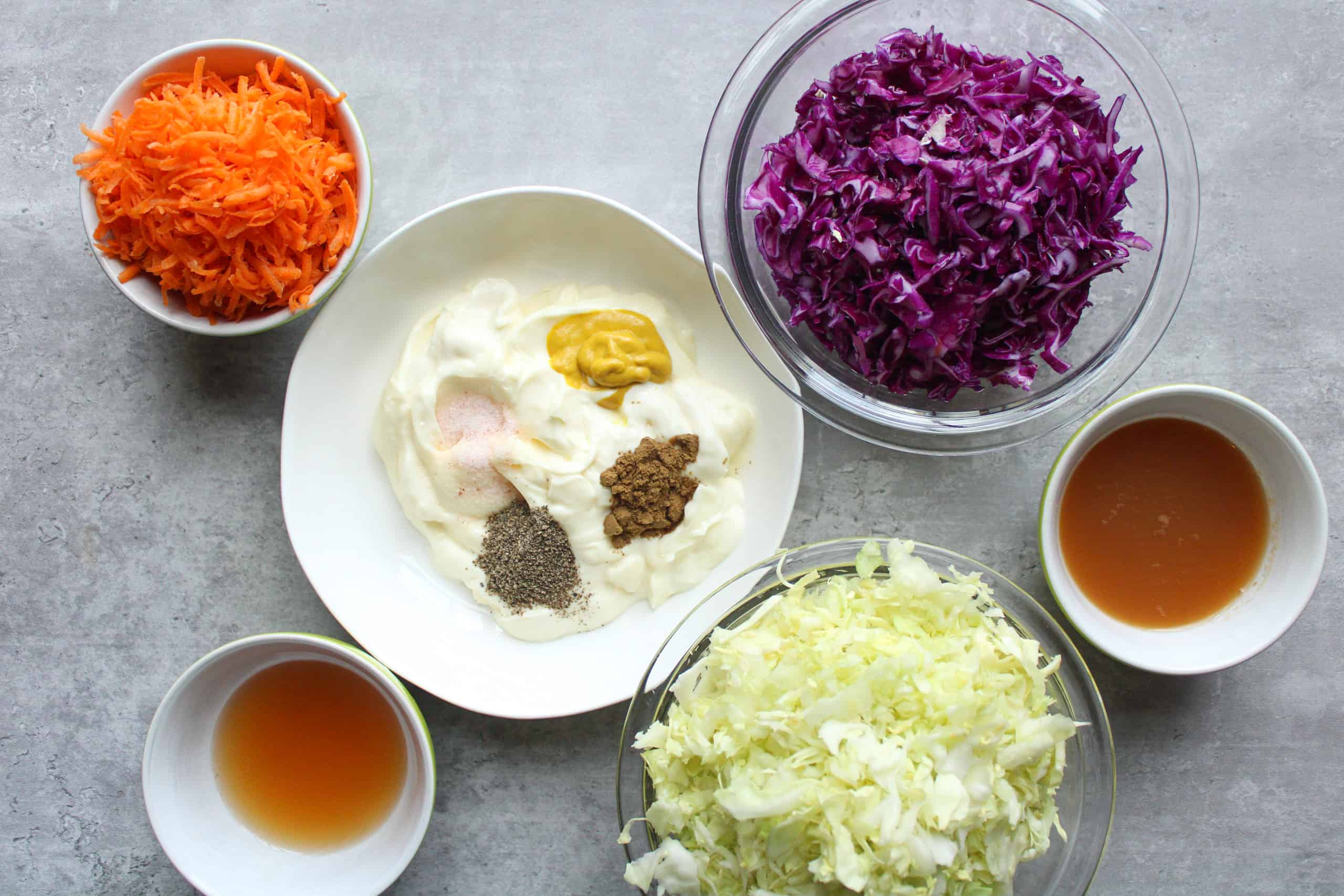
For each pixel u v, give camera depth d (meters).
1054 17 0.56
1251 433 0.57
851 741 0.49
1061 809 0.56
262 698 0.61
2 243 0.61
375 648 0.60
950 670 0.51
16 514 0.62
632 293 0.61
